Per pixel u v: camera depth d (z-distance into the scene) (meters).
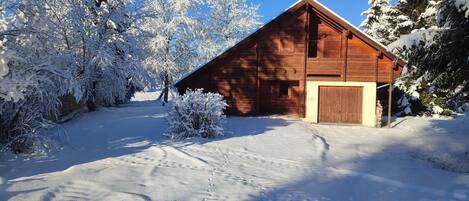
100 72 23.02
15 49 10.88
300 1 20.94
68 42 20.97
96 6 22.78
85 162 9.91
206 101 14.62
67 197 7.08
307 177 9.51
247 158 11.40
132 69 24.08
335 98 21.39
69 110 21.06
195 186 8.16
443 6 13.79
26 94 10.47
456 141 16.19
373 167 11.22
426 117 25.72
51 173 8.68
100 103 26.44
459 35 12.95
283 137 15.16
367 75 20.97
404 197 8.33
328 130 18.34
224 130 15.93
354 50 21.06
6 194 7.07
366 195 8.33
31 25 11.59
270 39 21.61
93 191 7.48
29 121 11.37
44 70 11.88
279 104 22.67
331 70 21.27
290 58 21.53
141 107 27.52
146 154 11.08
